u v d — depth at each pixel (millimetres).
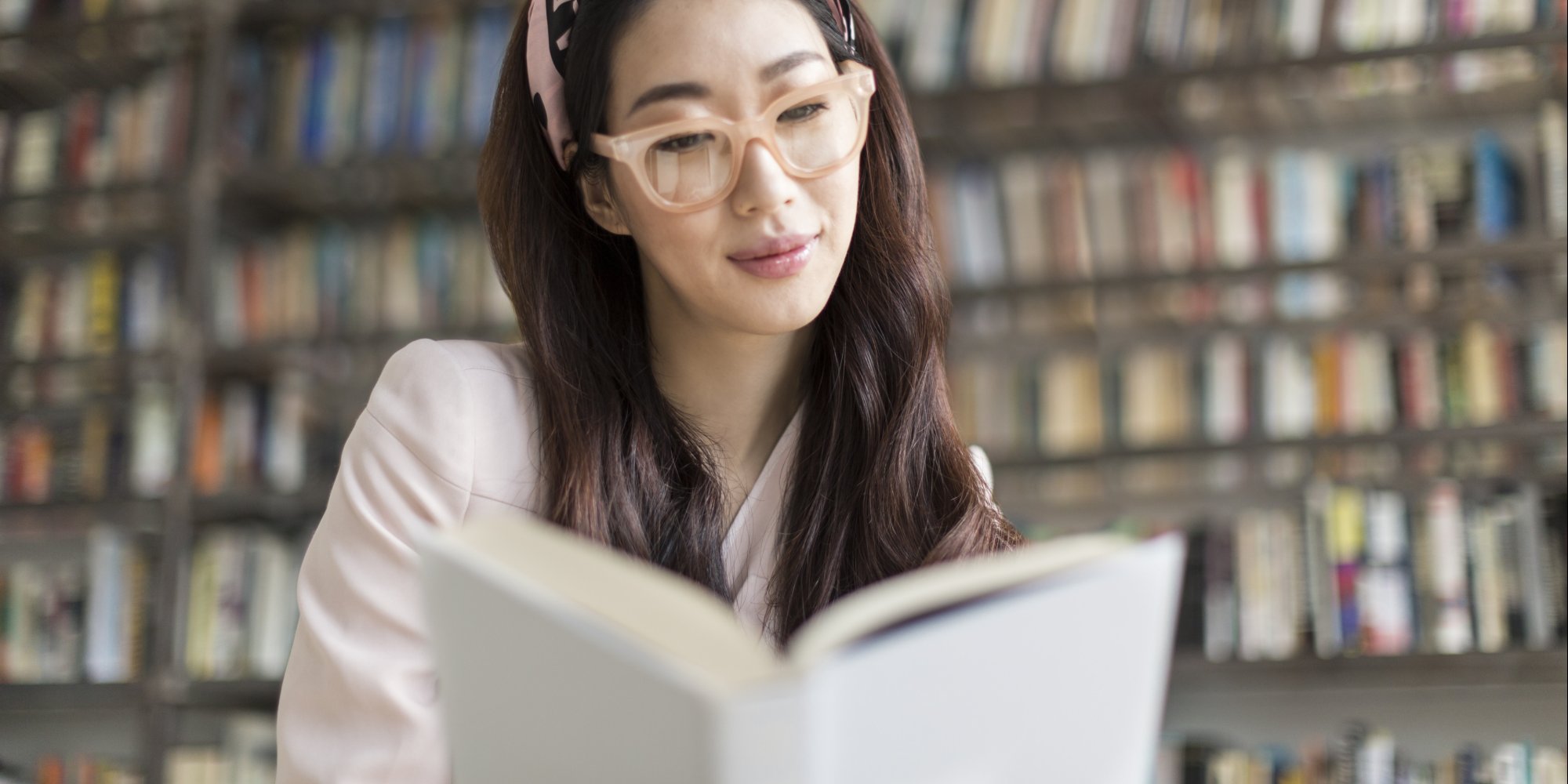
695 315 1088
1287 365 2312
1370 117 2506
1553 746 2375
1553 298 2271
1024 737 565
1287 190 2330
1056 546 595
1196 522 2305
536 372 1091
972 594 556
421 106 2617
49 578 2609
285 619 2527
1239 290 2424
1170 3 2361
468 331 2557
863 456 1135
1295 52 2287
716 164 995
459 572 580
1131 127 2547
